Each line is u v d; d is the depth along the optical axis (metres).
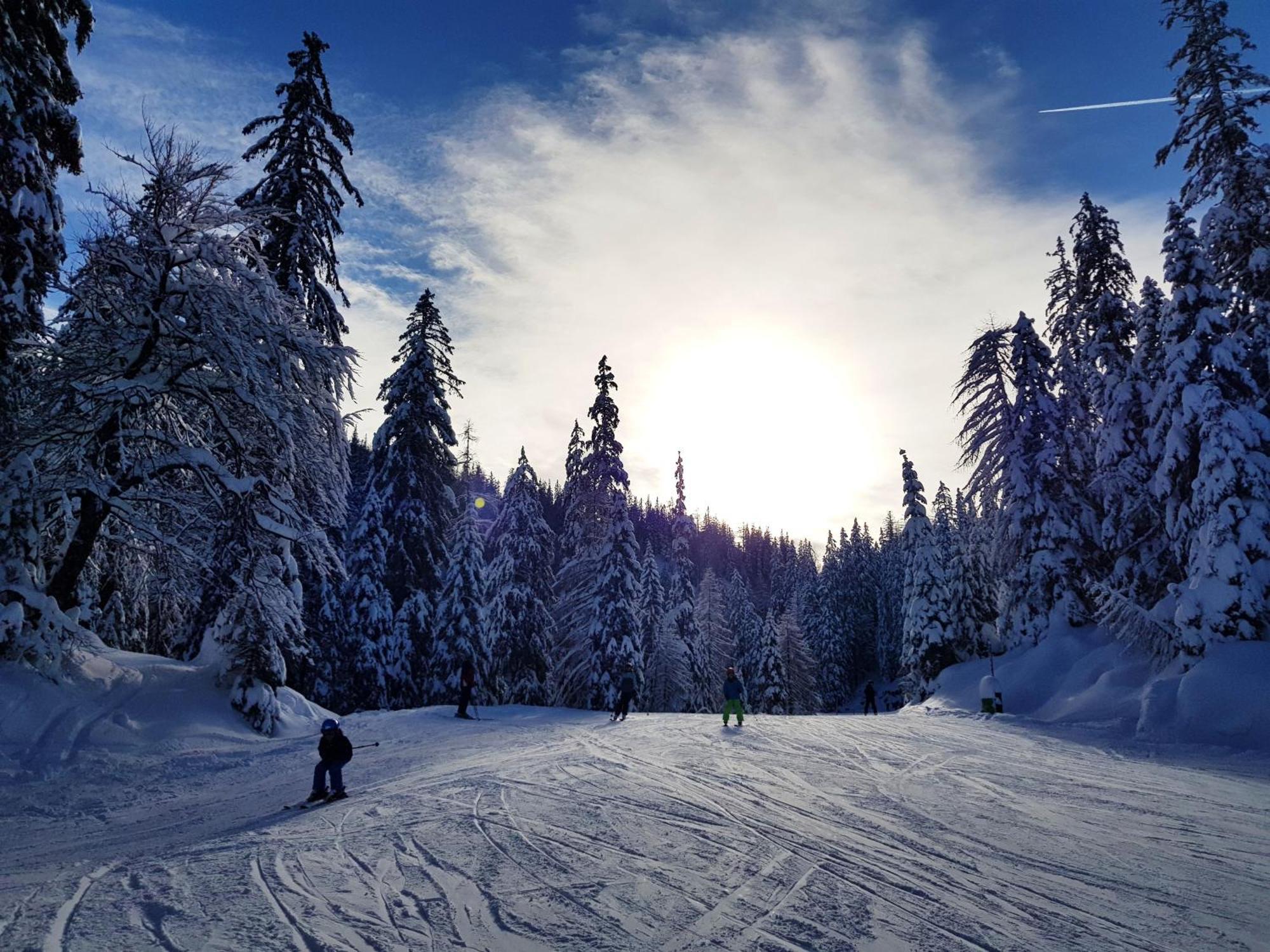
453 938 4.82
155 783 12.10
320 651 25.08
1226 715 15.08
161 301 15.87
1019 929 5.14
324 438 18.69
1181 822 8.34
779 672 52.81
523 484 35.53
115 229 15.16
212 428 17.89
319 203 20.97
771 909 5.41
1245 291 20.88
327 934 4.89
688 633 41.38
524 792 9.58
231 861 6.70
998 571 28.45
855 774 11.09
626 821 8.00
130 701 15.05
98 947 4.73
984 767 11.99
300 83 20.97
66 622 14.41
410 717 19.70
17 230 13.91
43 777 11.76
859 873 6.31
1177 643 18.36
